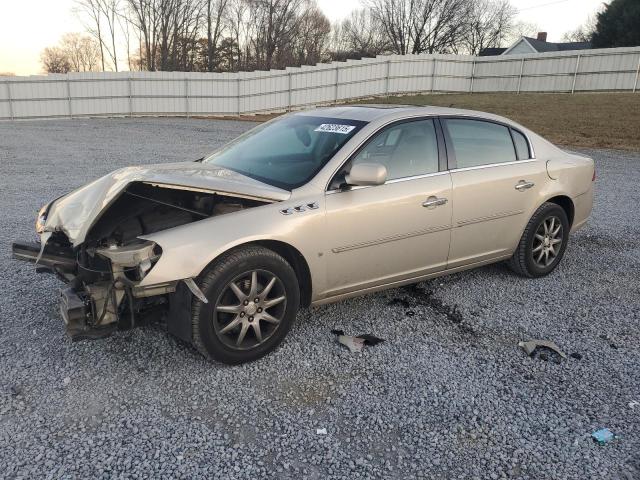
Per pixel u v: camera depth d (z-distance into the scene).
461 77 33.25
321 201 3.72
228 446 2.79
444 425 3.01
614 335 4.13
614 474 2.65
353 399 3.22
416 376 3.48
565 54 29.19
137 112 29.69
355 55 62.34
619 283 5.24
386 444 2.84
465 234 4.54
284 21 60.19
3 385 3.24
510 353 3.82
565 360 3.73
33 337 3.83
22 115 28.16
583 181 5.48
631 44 34.06
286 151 4.23
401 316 4.36
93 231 3.57
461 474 2.64
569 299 4.80
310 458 2.72
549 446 2.85
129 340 3.82
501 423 3.03
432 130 4.40
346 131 4.11
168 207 3.80
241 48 60.53
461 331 4.13
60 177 10.41
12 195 8.63
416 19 57.00
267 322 3.64
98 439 2.80
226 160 4.47
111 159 13.04
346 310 4.45
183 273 3.21
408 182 4.14
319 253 3.72
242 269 3.40
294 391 3.29
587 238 6.89
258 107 30.23
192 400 3.16
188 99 29.78
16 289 4.66
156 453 2.71
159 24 54.91
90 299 3.33
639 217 8.08
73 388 3.24
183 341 3.83
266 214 3.53
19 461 2.61
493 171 4.68
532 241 5.09
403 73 32.22
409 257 4.23
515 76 31.47
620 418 3.10
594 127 19.66
